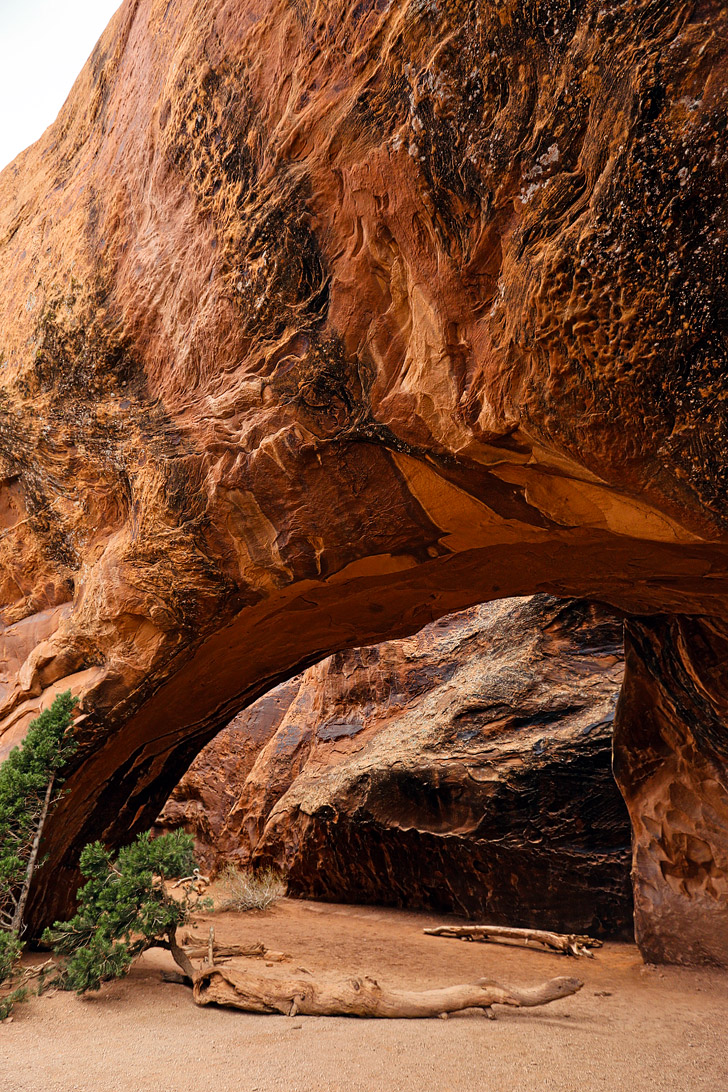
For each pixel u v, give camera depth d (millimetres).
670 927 5699
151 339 5188
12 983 4727
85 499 5883
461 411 3375
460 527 4227
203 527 4828
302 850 11211
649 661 6250
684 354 2586
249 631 5711
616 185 2531
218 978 4555
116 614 5406
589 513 3682
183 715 6684
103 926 4688
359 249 3697
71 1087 3018
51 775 5383
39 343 5934
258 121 4086
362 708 13234
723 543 3135
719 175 2330
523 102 2852
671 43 2365
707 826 5766
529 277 2881
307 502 4391
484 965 6039
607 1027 4020
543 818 8000
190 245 4762
